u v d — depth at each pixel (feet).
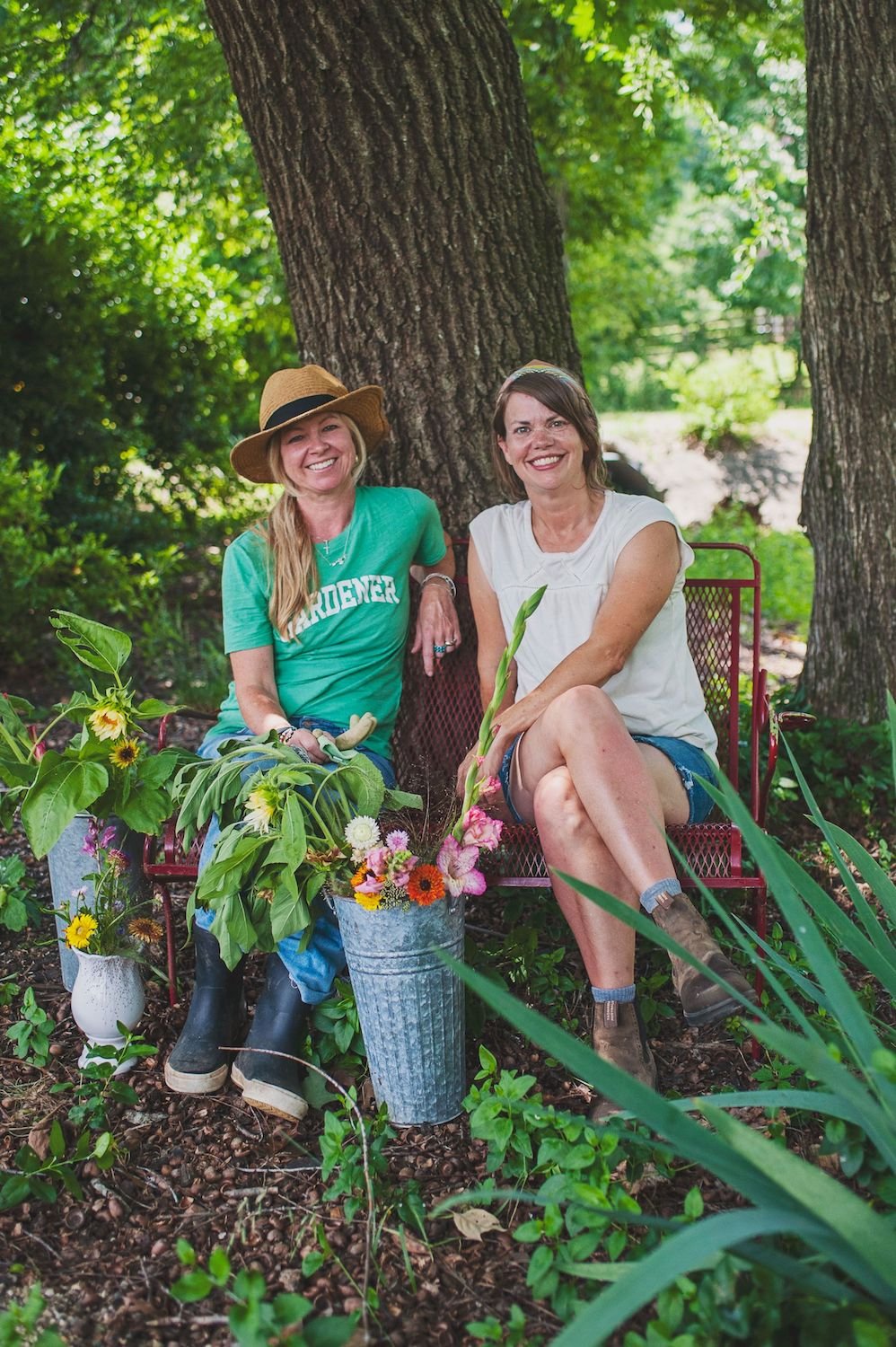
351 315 12.15
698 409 38.40
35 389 26.30
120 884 9.46
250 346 31.73
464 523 12.41
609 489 9.92
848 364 14.15
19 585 20.80
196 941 9.06
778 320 71.87
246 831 8.25
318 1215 7.38
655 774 9.01
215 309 29.17
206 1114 8.52
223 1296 6.78
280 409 9.72
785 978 9.72
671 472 38.40
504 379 12.32
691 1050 9.20
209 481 29.81
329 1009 8.93
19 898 10.84
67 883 9.80
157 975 10.34
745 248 27.81
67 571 22.75
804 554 30.45
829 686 15.16
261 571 10.02
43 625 22.47
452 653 11.66
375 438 10.84
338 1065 9.03
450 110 11.70
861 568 14.62
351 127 11.56
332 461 9.86
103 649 9.22
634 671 9.65
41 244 25.07
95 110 21.31
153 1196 7.69
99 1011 8.91
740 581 11.10
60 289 25.80
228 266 31.94
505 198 12.15
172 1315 6.64
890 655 14.64
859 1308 5.26
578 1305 6.16
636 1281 4.85
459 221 11.94
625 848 7.98
